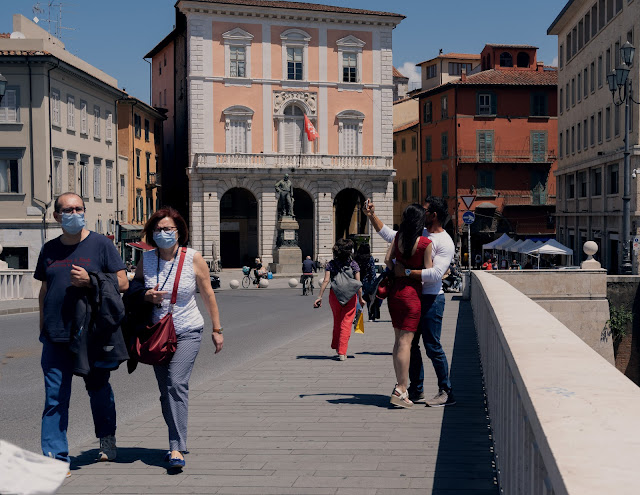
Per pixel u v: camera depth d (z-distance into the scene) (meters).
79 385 11.42
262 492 5.59
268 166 67.88
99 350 6.20
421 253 8.23
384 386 10.20
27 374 12.81
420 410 8.49
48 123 49.69
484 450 6.67
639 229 45.53
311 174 68.44
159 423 8.31
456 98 76.31
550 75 79.62
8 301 32.25
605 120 51.69
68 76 52.88
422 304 8.61
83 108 55.84
